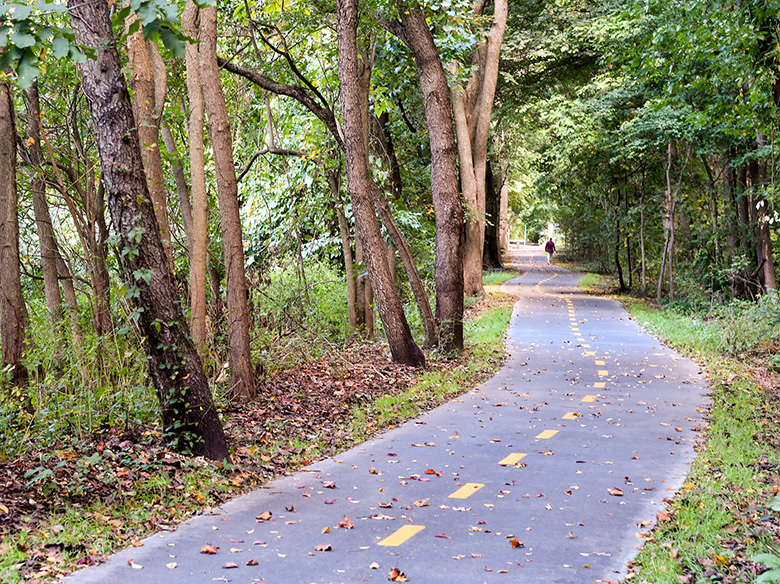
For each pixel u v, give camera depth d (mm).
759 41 14945
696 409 10688
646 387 12547
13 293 9695
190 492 6559
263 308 16125
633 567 4918
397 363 14266
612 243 36906
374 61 17016
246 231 20000
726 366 14570
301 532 5680
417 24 16078
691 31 14836
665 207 32250
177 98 13844
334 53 16875
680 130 25812
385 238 19172
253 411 10000
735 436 8672
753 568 4680
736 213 25125
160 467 7008
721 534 5426
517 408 10922
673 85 17156
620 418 10133
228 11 15172
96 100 7086
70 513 5836
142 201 7328
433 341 16203
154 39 4664
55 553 5055
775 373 14070
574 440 8859
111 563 5012
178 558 5117
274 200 19594
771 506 3967
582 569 4914
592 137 28578
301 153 15625
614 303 28406
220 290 14953
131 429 8461
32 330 9602
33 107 10969
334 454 8312
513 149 42438
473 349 16906
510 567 4957
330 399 11094
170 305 7547
